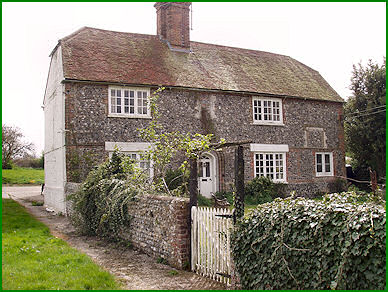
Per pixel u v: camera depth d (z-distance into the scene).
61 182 14.69
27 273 6.32
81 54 15.97
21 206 17.36
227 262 6.15
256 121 18.33
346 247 4.22
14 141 43.78
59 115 15.31
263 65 21.30
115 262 7.57
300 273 4.84
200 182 17.19
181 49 19.31
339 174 20.81
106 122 15.00
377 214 4.11
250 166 17.94
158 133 15.89
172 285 6.10
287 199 5.57
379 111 21.11
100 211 9.79
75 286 5.69
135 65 16.72
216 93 17.44
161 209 7.72
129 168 10.67
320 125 20.38
